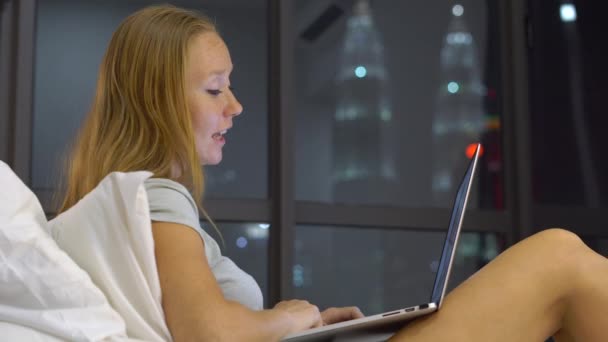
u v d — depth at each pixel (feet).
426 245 14.90
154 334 5.11
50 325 4.99
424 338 5.41
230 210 13.80
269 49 14.42
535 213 15.40
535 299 5.56
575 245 5.75
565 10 15.90
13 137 12.82
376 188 14.87
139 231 5.13
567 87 15.80
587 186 15.70
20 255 5.08
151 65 6.17
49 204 12.84
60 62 13.34
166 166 5.96
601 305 5.59
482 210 15.19
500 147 15.53
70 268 5.12
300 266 14.28
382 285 14.67
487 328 5.45
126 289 5.19
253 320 5.12
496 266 5.68
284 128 14.14
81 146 6.40
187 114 6.12
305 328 5.47
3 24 12.94
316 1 14.89
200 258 5.30
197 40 6.34
